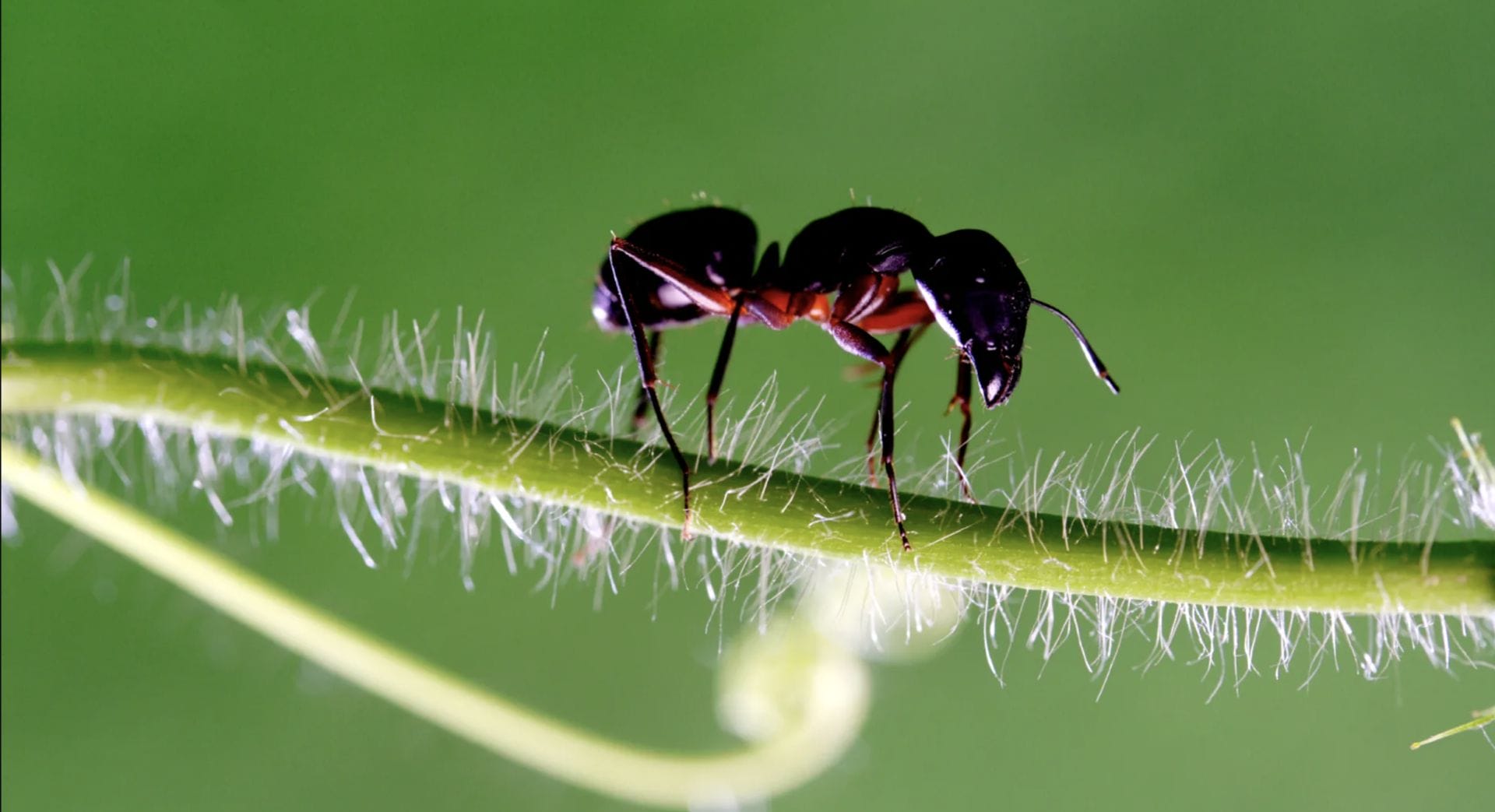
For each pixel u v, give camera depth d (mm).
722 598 82
